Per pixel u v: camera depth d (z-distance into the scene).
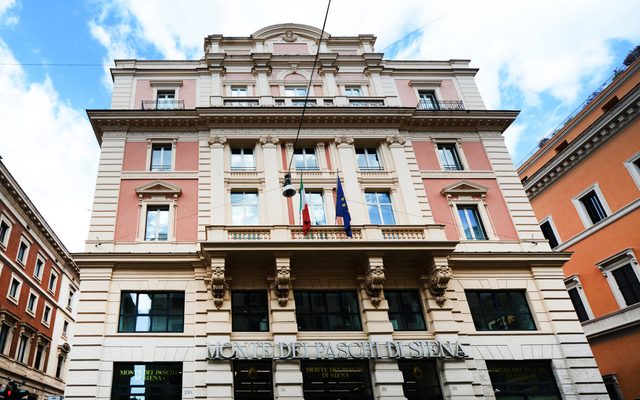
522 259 18.16
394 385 15.05
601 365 24.69
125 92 21.95
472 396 15.14
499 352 16.38
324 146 20.95
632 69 24.39
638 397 22.34
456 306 17.00
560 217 28.27
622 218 23.89
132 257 16.59
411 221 18.92
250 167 20.22
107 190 18.55
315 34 25.69
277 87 23.20
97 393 14.42
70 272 40.62
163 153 20.27
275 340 15.38
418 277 17.41
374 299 16.31
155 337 15.52
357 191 19.52
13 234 30.22
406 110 21.33
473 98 23.92
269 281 16.48
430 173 20.66
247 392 14.96
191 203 18.67
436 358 15.85
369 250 16.39
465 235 19.41
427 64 25.09
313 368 15.55
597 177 25.55
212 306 15.92
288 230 16.91
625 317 23.19
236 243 15.80
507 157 21.56
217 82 22.75
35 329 32.59
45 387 34.03
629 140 23.50
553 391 16.22
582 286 26.27
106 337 15.38
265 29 25.36
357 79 23.97
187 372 15.01
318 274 16.97
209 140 20.16
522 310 17.69
